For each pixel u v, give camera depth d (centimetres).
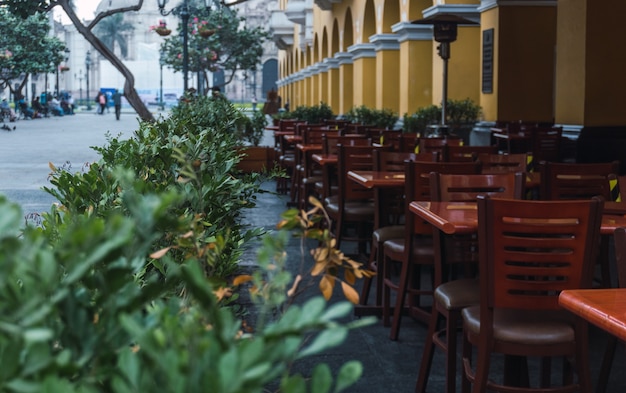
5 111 4175
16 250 99
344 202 743
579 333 347
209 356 92
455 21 1389
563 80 1507
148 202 119
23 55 4878
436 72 2078
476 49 2022
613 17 1428
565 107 1501
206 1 1919
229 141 591
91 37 1328
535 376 466
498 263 345
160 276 274
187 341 98
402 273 534
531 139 1141
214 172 372
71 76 10019
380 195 635
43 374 96
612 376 465
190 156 380
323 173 848
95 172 336
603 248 511
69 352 100
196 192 290
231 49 4653
